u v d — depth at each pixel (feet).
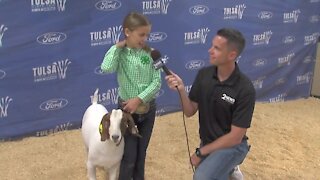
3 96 15.57
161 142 16.76
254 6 20.01
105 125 10.99
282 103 22.31
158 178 14.21
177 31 18.31
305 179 14.79
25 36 15.26
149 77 11.59
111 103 17.85
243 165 15.43
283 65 21.98
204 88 10.28
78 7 15.94
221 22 19.34
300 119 20.21
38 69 15.88
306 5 21.66
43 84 16.15
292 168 15.49
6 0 14.60
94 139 11.72
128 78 11.53
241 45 9.71
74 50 16.34
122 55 11.47
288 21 21.31
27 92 15.96
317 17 22.31
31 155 15.24
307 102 22.80
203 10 18.71
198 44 19.03
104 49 16.92
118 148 11.48
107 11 16.55
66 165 14.62
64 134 16.90
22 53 15.39
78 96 17.01
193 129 18.04
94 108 13.07
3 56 15.11
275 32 21.08
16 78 15.58
